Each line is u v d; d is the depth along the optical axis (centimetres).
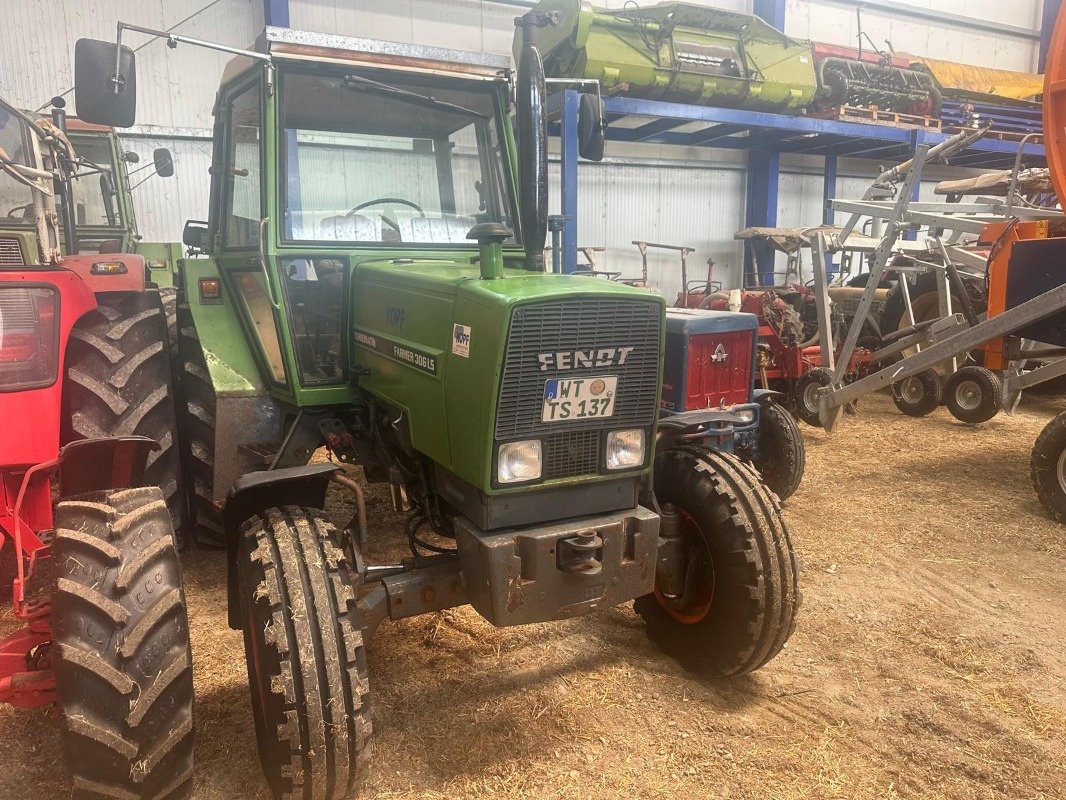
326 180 291
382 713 247
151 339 320
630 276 1191
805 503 470
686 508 262
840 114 1040
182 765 175
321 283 288
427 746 231
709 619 258
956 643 297
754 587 241
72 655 165
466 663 278
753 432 399
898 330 760
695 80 913
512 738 234
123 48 245
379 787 213
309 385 286
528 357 199
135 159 619
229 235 333
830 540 407
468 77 308
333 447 301
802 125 1012
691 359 375
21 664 192
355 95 295
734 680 268
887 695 262
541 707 250
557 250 721
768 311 695
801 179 1343
